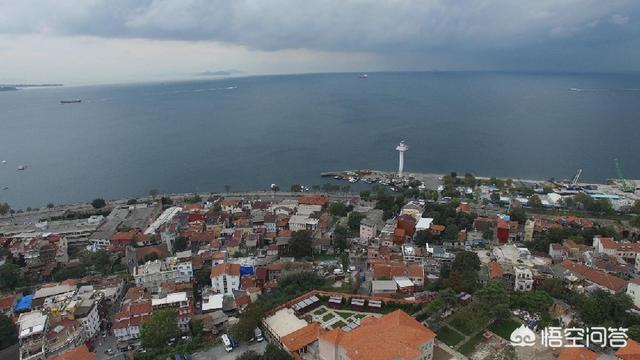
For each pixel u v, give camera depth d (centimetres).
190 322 16175
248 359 13425
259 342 15338
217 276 18612
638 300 15750
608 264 19100
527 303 16050
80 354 13188
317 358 14050
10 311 17362
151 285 19500
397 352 12319
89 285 19150
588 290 16712
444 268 19375
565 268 18575
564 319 15525
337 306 17238
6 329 15275
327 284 19300
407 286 18012
